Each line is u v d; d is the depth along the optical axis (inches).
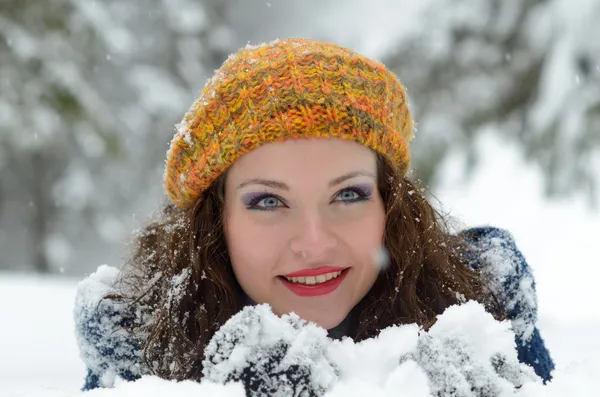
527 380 43.5
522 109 253.1
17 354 128.8
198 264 58.6
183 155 57.0
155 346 57.9
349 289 53.3
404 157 58.9
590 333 135.3
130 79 496.4
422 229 61.0
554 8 222.5
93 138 307.1
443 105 264.1
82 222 529.3
